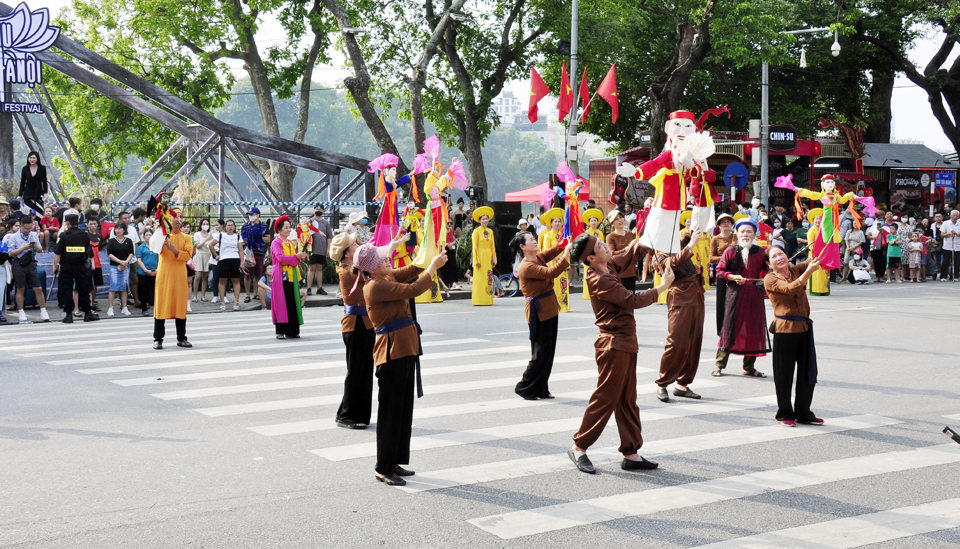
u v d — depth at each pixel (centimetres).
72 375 1112
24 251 1709
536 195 3612
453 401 953
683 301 950
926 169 3962
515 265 2186
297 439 798
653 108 2859
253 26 3656
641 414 895
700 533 559
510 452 751
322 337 1461
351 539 548
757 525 573
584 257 688
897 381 1066
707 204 938
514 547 535
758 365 1188
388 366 659
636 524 575
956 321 1638
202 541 543
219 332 1537
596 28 3362
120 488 652
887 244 2655
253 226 2011
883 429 834
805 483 664
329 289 2267
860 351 1288
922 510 603
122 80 2655
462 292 2211
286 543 540
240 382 1062
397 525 573
